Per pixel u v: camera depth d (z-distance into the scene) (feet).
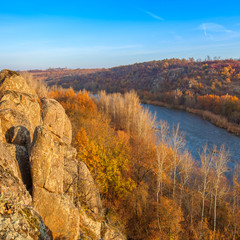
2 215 18.01
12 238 16.88
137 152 103.35
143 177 97.19
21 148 30.01
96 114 154.30
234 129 193.06
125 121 181.06
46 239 21.45
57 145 35.88
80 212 39.09
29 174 29.50
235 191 82.02
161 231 67.56
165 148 98.78
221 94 352.49
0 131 29.37
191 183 100.89
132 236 64.39
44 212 27.71
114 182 70.13
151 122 158.92
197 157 130.72
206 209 88.74
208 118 244.42
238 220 75.92
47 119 44.78
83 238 34.42
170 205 74.02
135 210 72.69
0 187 20.34
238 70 490.49
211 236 71.46
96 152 69.97
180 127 205.67
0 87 40.65
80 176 44.62
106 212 61.87
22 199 22.82
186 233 74.79
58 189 30.42
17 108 37.27
